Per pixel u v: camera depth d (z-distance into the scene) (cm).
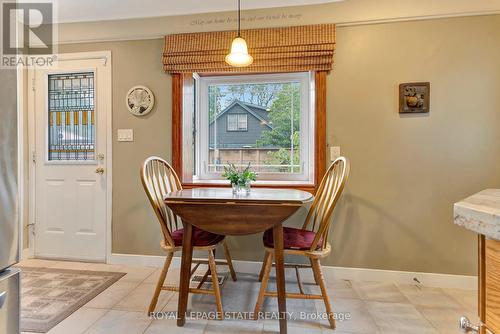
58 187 254
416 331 154
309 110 249
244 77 263
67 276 221
